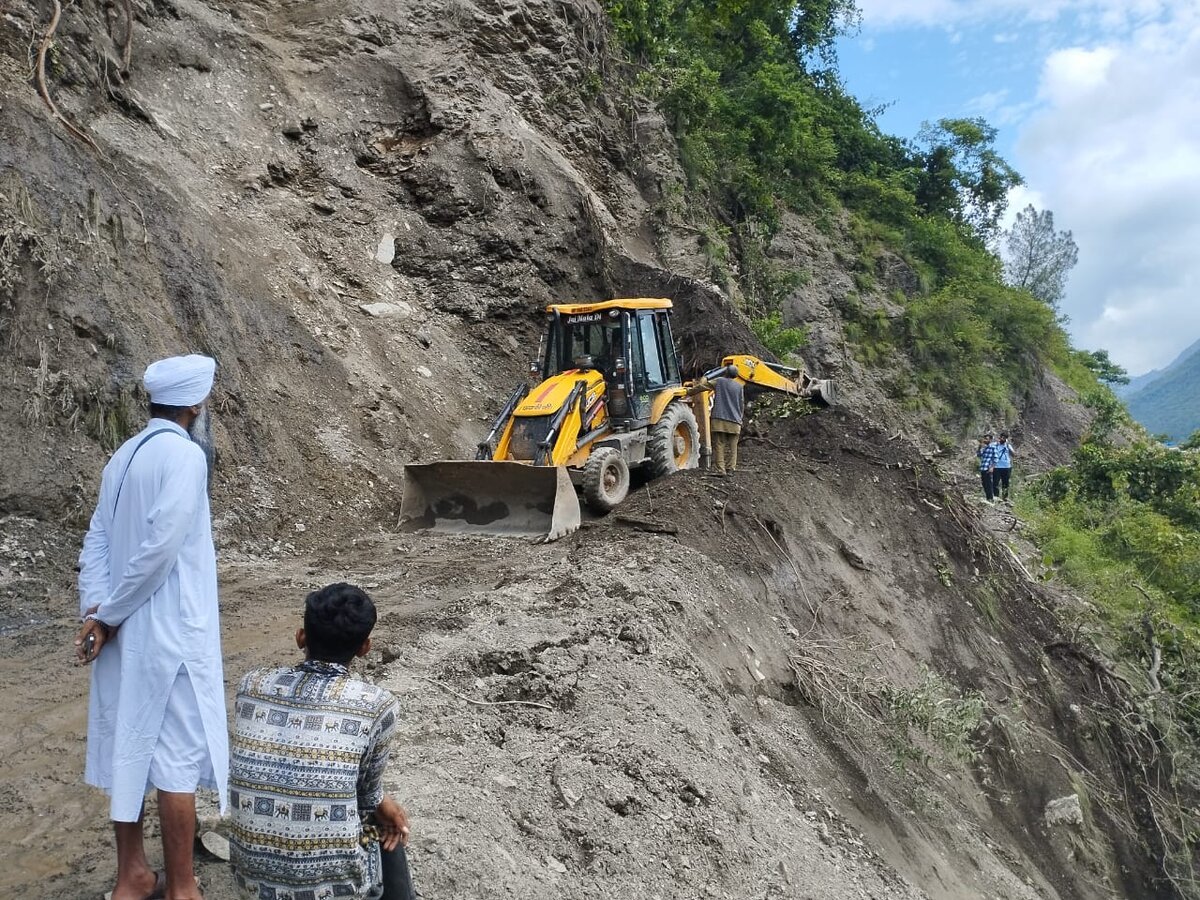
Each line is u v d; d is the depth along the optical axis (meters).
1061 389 36.19
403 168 16.44
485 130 16.92
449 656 6.44
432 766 5.08
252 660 6.50
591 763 5.75
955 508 14.70
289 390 11.96
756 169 27.75
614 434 12.21
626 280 18.00
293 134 15.71
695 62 25.62
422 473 11.22
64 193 10.22
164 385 3.47
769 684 9.09
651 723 6.43
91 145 11.38
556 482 10.61
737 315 18.00
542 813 5.14
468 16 18.56
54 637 7.02
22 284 9.20
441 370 14.77
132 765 3.19
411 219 16.09
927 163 40.81
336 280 14.59
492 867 4.36
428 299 15.67
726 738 7.25
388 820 3.33
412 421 13.30
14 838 4.28
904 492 14.30
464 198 16.23
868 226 31.89
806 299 27.03
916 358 29.14
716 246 21.88
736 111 27.42
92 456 9.16
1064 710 12.89
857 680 10.12
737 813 6.26
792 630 10.34
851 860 7.22
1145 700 13.95
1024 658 13.31
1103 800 12.06
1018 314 33.19
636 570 8.95
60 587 8.04
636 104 22.38
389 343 14.26
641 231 20.47
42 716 5.62
